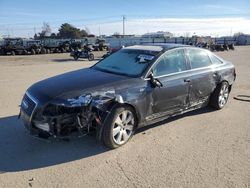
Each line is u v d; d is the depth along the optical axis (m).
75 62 22.80
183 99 5.84
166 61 5.58
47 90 4.56
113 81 4.84
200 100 6.39
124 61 5.66
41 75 12.84
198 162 4.34
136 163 4.27
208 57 6.70
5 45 34.75
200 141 5.13
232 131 5.68
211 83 6.57
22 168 4.05
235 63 20.80
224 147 4.90
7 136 5.12
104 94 4.55
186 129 5.71
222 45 42.91
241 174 4.03
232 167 4.22
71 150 4.63
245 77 13.12
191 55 6.21
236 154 4.64
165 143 5.00
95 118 4.47
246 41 73.62
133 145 4.88
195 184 3.75
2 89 9.09
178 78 5.65
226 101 7.29
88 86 4.62
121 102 4.63
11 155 4.42
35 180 3.76
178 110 5.83
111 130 4.57
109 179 3.82
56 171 4.00
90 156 4.45
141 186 3.68
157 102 5.27
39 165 4.15
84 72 5.51
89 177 3.86
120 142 4.77
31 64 20.17
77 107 4.36
